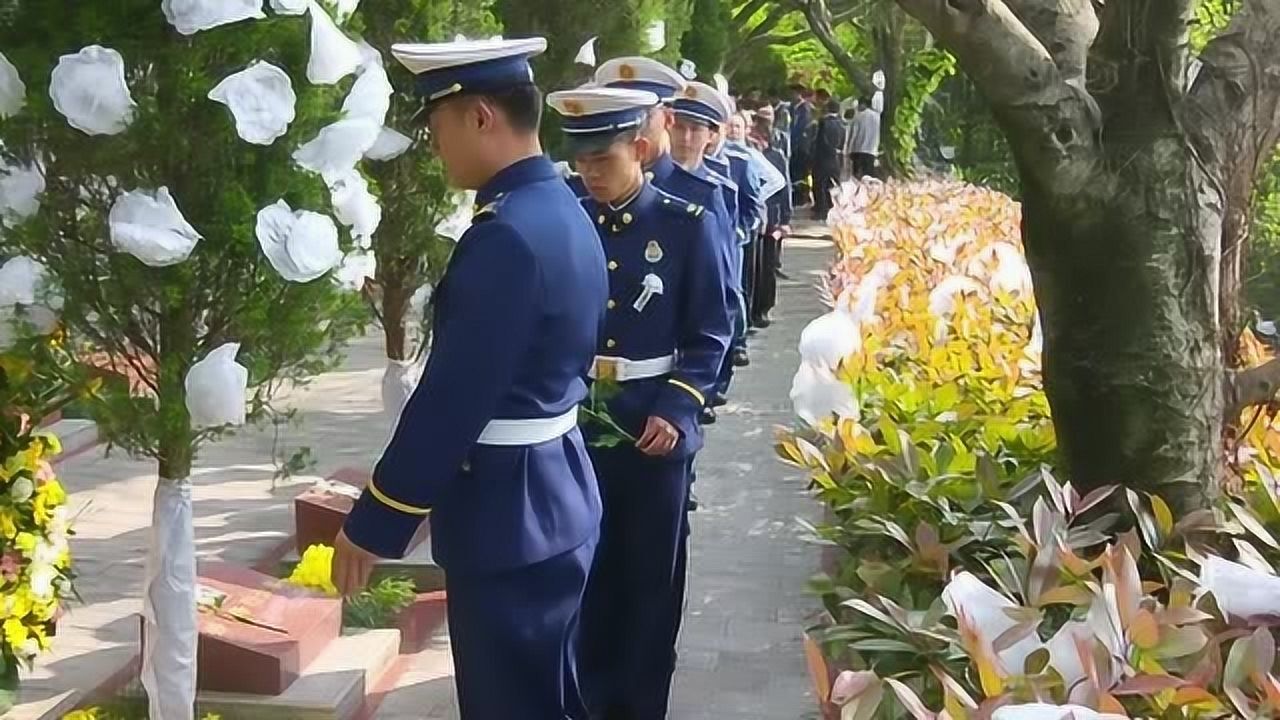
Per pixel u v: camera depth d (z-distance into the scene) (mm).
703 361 4199
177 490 3561
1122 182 3332
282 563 5680
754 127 16391
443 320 3070
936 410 4867
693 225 4230
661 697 4367
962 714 2475
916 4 3230
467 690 3311
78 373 3373
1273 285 7469
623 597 4328
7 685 4156
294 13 3156
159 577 3590
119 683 4453
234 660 4176
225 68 3184
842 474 4277
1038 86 3266
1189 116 3377
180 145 3145
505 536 3191
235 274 3250
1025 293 6941
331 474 6770
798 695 4746
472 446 3082
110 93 3033
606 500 4266
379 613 4898
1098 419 3455
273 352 3404
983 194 14000
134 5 3109
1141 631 2617
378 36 5359
